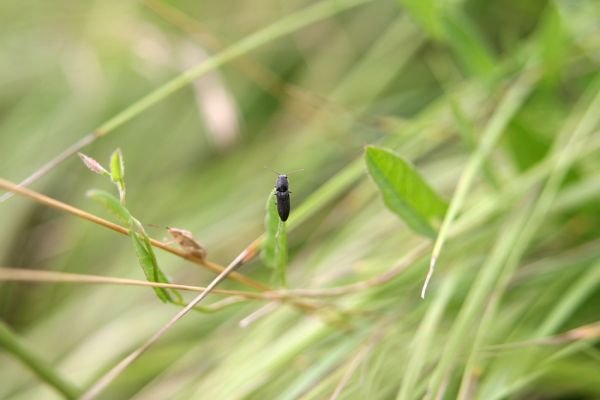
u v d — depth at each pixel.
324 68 0.60
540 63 0.47
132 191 0.58
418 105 0.55
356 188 0.51
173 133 0.60
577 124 0.46
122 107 0.61
